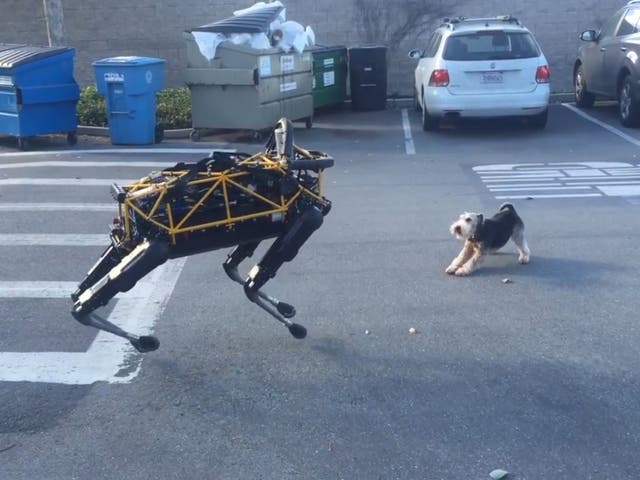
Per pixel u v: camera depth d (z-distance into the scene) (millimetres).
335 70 13375
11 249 6270
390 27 14359
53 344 4582
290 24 11211
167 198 3814
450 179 8406
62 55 10430
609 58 11586
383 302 5129
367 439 3584
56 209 7371
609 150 9586
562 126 11398
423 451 3479
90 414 3840
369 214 7133
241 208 4012
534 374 4129
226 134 11484
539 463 3379
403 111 13500
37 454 3523
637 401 3848
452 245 6234
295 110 11453
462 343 4508
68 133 10750
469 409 3809
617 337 4539
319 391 4012
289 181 4004
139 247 3926
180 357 4410
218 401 3941
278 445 3555
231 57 10531
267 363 4320
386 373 4180
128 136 10648
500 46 10562
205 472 3371
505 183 8148
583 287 5305
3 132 10414
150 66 10594
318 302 5145
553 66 14438
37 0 14805
